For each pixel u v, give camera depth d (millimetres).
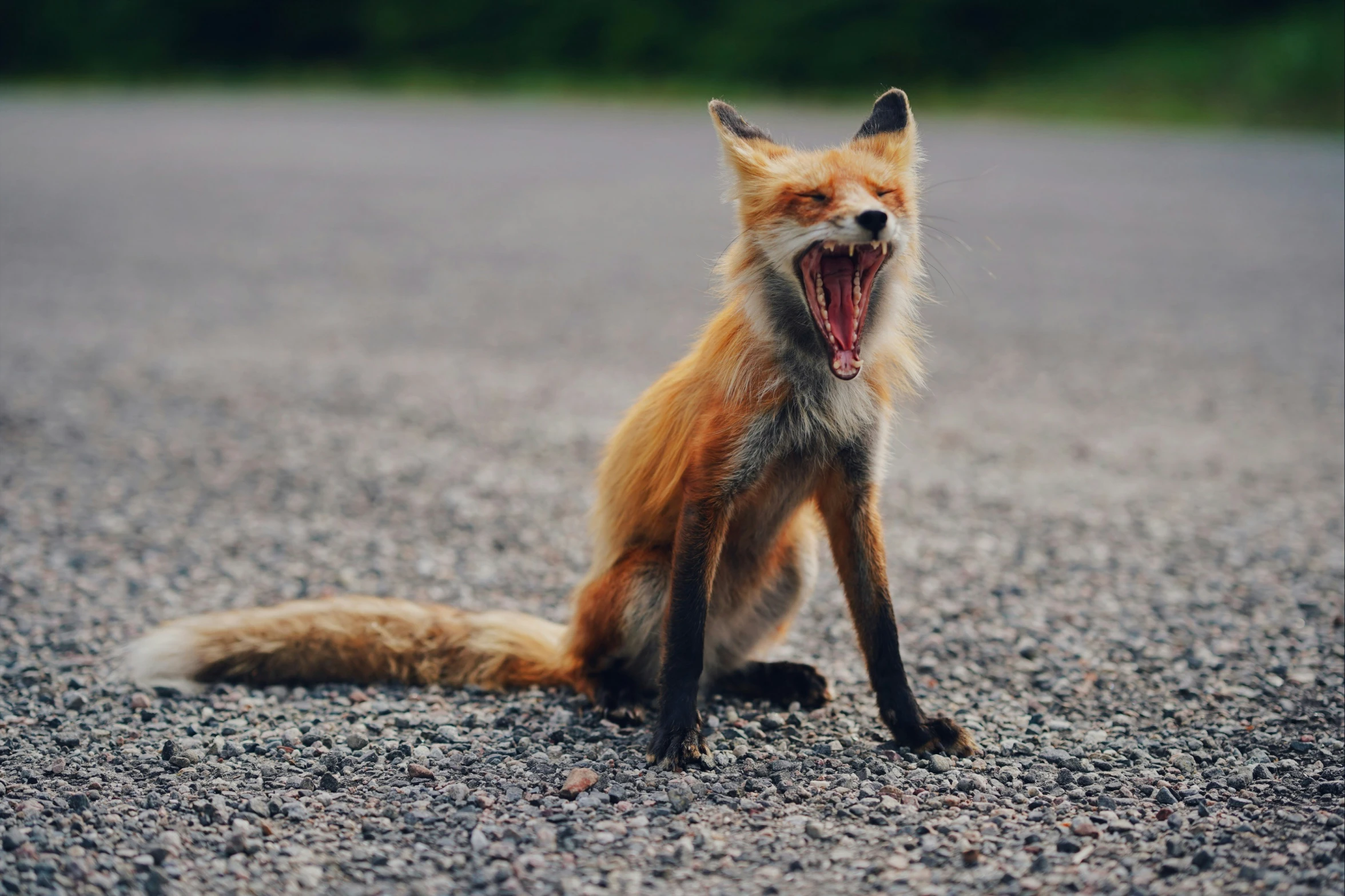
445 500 9609
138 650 6172
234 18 58938
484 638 6395
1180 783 5078
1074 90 39844
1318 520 9164
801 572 6355
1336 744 5488
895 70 45094
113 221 23406
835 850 4449
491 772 5168
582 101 47719
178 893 4070
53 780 4961
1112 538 8852
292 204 25766
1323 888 4008
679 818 4727
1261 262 20062
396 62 56375
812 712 6141
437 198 26609
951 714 5996
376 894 4109
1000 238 22094
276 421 11648
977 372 13984
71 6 59312
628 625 5922
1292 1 41094
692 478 5559
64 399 12195
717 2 51000
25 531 8562
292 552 8414
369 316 16312
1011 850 4434
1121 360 14469
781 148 5977
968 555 8547
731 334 5734
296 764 5215
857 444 5762
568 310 16781
